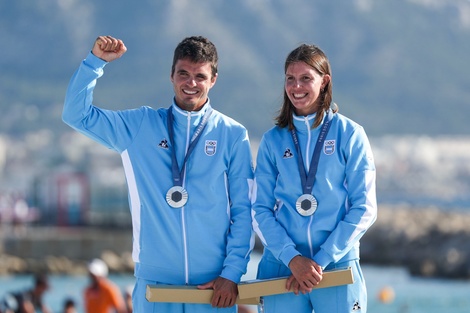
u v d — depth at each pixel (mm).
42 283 18297
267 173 7570
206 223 7469
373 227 56844
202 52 7469
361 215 7262
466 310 27438
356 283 7320
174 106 7609
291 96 7453
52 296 33500
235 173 7613
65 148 136750
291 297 7301
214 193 7504
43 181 63875
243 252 7465
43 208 63156
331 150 7422
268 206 7508
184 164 7512
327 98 7531
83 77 7379
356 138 7453
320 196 7355
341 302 7211
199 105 7598
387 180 184250
